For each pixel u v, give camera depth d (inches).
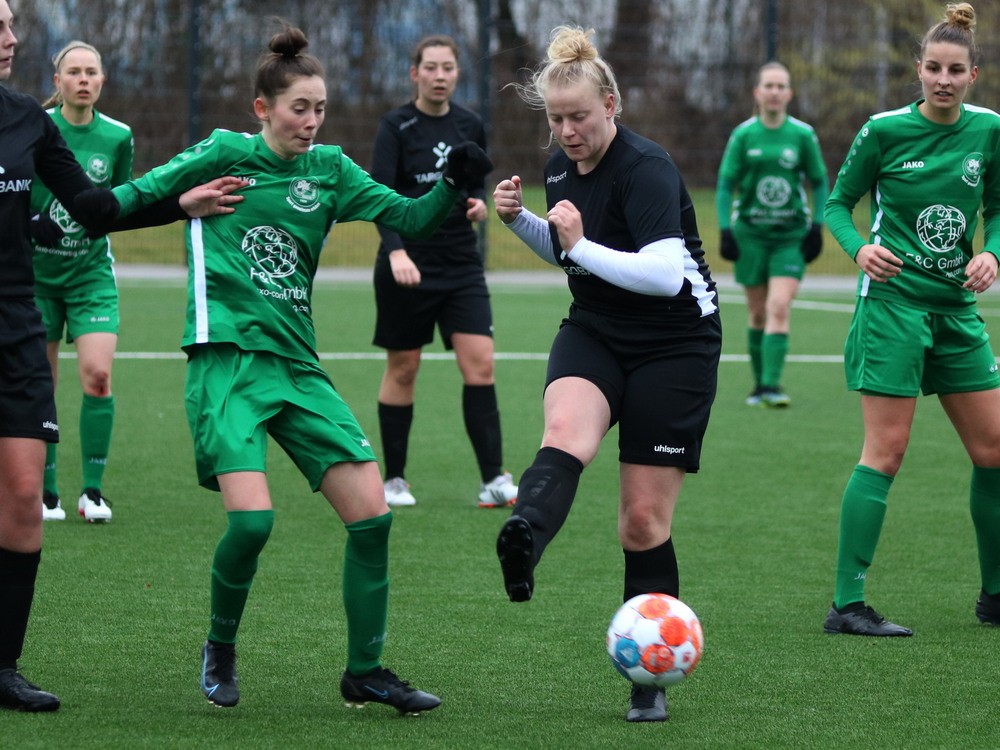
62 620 610.5
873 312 627.8
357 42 2470.5
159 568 709.3
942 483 980.6
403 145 906.1
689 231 498.6
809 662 567.5
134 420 1174.3
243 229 491.5
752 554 767.7
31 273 503.2
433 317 904.9
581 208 494.6
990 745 463.5
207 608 636.1
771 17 2476.6
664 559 503.2
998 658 575.2
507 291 2363.4
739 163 1317.7
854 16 2618.1
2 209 488.7
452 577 705.0
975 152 611.5
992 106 2682.1
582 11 2534.5
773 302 1320.1
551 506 454.6
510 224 523.2
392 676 495.5
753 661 568.1
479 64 2470.5
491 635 601.3
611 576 714.8
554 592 679.1
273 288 493.0
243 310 489.7
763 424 1230.3
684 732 474.9
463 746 456.1
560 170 506.3
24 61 2372.0
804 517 865.5
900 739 469.1
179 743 452.4
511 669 553.0
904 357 618.5
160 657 559.5
